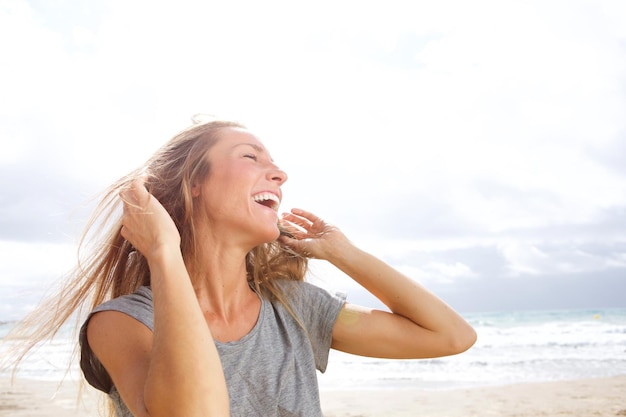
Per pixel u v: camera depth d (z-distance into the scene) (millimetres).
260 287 2068
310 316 2115
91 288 2057
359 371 13867
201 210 1938
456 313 2176
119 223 2031
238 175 1914
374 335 2107
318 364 2107
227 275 1903
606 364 13445
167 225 1652
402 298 2137
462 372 12992
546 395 8578
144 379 1499
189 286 1531
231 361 1754
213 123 2096
